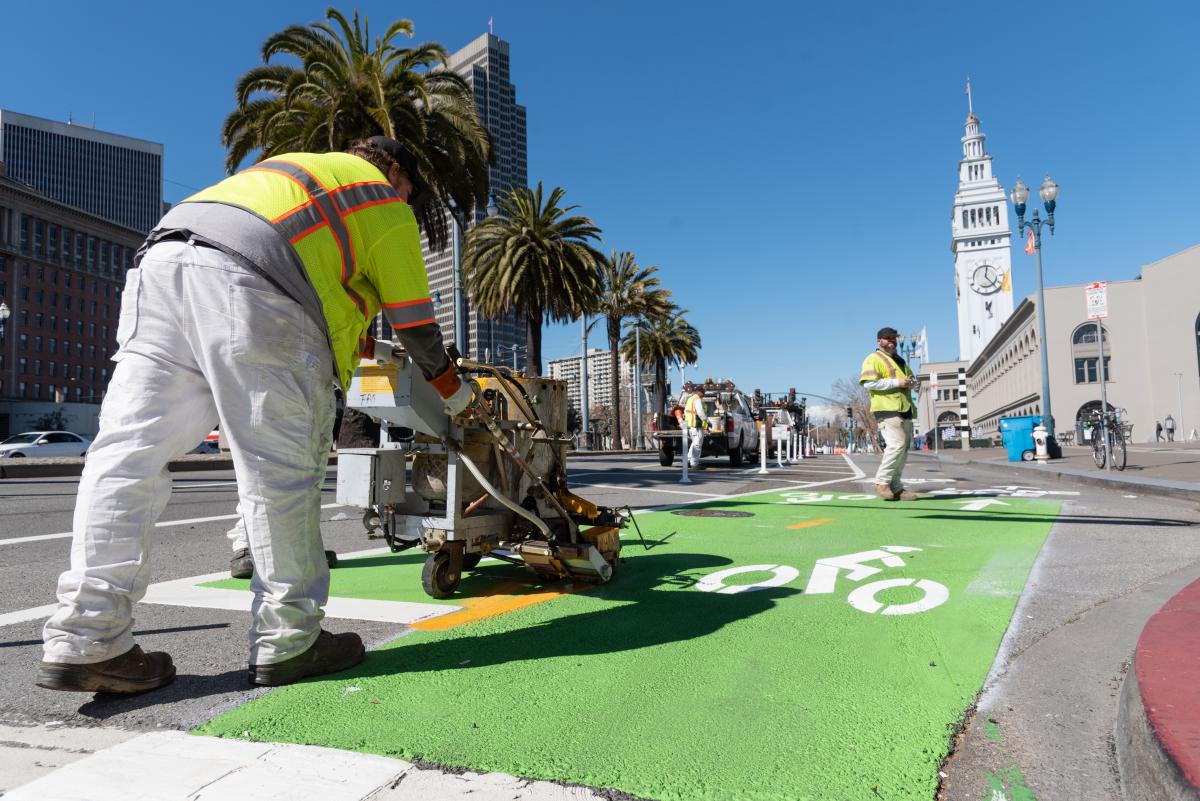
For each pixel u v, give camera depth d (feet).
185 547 17.67
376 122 57.72
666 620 10.40
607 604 11.37
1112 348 198.18
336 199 8.02
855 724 6.77
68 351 326.24
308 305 7.64
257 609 7.77
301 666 7.86
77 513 7.27
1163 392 191.93
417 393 10.82
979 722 6.88
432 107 60.34
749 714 7.00
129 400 7.29
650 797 5.41
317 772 5.73
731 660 8.62
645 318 156.97
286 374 7.51
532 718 6.89
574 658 8.70
